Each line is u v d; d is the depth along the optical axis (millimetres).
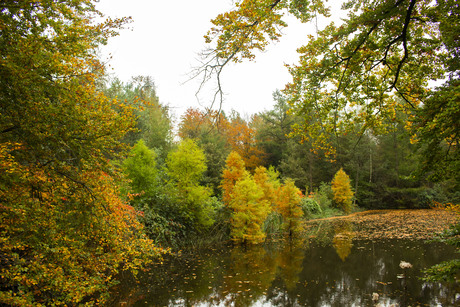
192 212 11875
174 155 12266
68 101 3193
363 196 31250
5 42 2875
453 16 3910
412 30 4621
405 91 4977
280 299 6332
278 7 3721
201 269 8734
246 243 12766
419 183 29844
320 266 8906
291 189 14305
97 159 3641
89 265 4035
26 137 3055
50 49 3115
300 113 5141
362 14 3887
